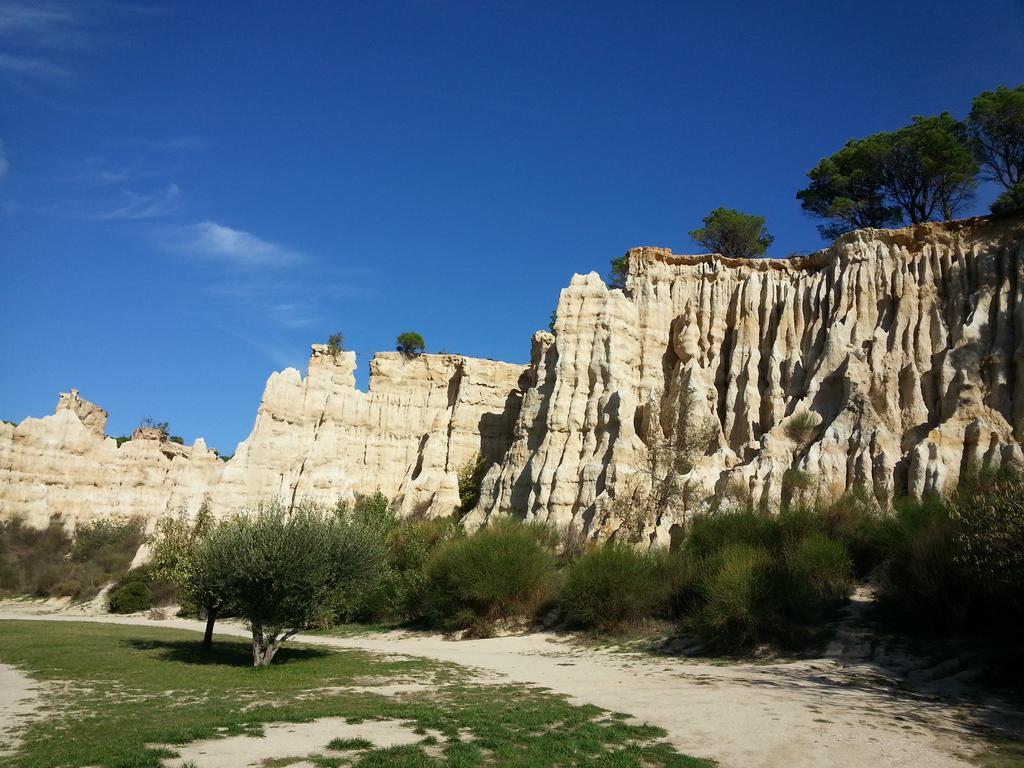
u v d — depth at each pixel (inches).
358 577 1492.4
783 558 1560.0
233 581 1398.9
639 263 3004.4
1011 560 1042.1
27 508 3796.8
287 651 1617.9
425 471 3427.7
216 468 3494.1
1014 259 2267.5
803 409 2329.0
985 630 1231.5
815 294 2588.6
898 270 2458.2
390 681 1171.9
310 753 699.4
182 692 1075.9
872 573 1574.8
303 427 3531.0
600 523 2294.5
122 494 4106.8
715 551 1649.9
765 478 2154.3
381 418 3688.5
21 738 785.6
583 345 2807.6
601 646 1551.4
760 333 2655.0
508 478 2790.4
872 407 2186.3
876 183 2992.1
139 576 2896.2
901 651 1216.2
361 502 3356.3
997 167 2832.2
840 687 1076.5
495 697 1018.1
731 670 1243.2
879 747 749.9
